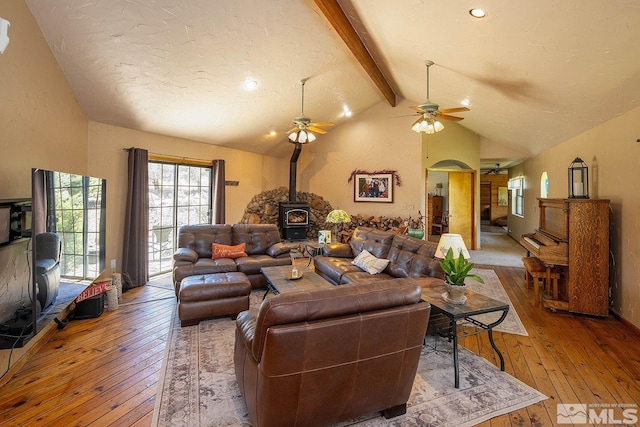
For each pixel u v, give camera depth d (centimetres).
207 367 247
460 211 773
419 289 191
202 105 456
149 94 398
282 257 466
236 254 456
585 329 321
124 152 455
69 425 186
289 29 362
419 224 631
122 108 409
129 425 186
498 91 406
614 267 351
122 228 455
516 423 189
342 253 477
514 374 241
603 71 275
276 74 443
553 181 552
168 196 542
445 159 714
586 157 416
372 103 675
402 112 666
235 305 338
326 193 745
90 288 344
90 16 279
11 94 250
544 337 303
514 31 266
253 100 489
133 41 313
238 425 185
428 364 255
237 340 204
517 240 888
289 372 157
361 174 706
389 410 193
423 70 438
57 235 251
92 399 209
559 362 258
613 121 352
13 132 253
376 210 695
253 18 329
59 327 313
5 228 197
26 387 221
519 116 468
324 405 171
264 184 717
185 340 293
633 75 265
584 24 228
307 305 159
